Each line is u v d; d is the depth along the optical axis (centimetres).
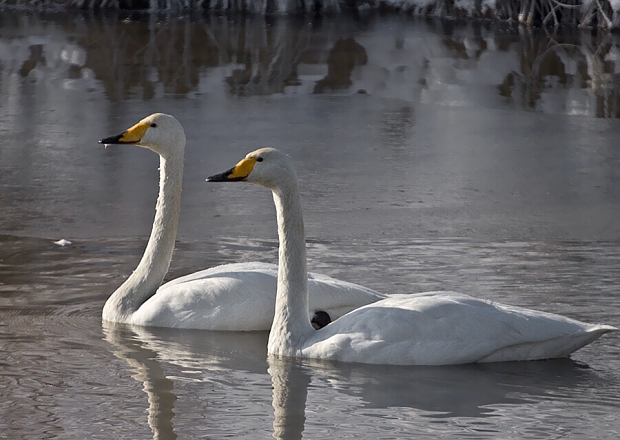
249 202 1570
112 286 1134
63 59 2753
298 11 3741
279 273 930
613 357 917
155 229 1053
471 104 2303
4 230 1401
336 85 2497
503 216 1497
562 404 805
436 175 1742
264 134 2016
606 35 3191
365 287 1045
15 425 763
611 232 1409
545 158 1858
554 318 898
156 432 754
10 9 3741
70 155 1847
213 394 830
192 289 1018
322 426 764
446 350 880
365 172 1758
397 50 2950
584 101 2323
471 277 1155
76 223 1445
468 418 777
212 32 3216
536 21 3447
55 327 1000
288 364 899
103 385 848
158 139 1045
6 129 2022
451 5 3650
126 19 3488
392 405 803
